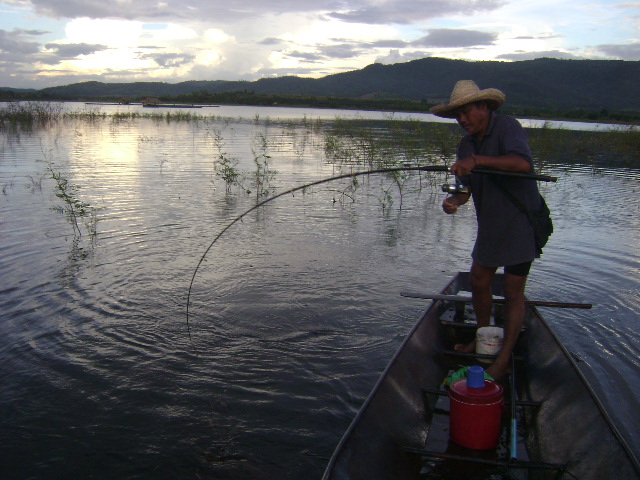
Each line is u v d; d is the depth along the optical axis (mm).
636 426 3898
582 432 2980
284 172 14805
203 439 3711
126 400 4117
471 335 4809
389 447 2967
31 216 9102
